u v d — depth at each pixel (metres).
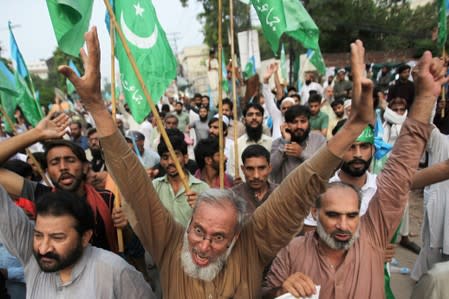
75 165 2.60
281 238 1.65
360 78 1.37
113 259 1.88
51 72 32.31
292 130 3.91
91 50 1.46
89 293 1.80
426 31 20.36
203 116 8.66
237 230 1.67
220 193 1.66
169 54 3.01
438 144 3.07
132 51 2.89
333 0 19.95
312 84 12.07
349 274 1.93
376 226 2.01
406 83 6.24
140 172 1.62
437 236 3.28
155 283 3.54
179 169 2.35
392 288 4.04
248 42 10.55
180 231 1.83
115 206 2.60
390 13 20.75
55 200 1.76
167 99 17.83
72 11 2.35
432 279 1.95
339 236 1.90
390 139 5.36
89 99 1.49
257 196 3.07
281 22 3.11
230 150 4.82
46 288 1.85
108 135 1.53
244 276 1.72
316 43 3.42
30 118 3.85
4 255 2.54
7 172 2.62
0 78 3.62
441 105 5.08
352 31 21.70
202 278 1.62
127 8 2.88
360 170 2.66
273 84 12.66
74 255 1.77
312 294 1.64
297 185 1.54
